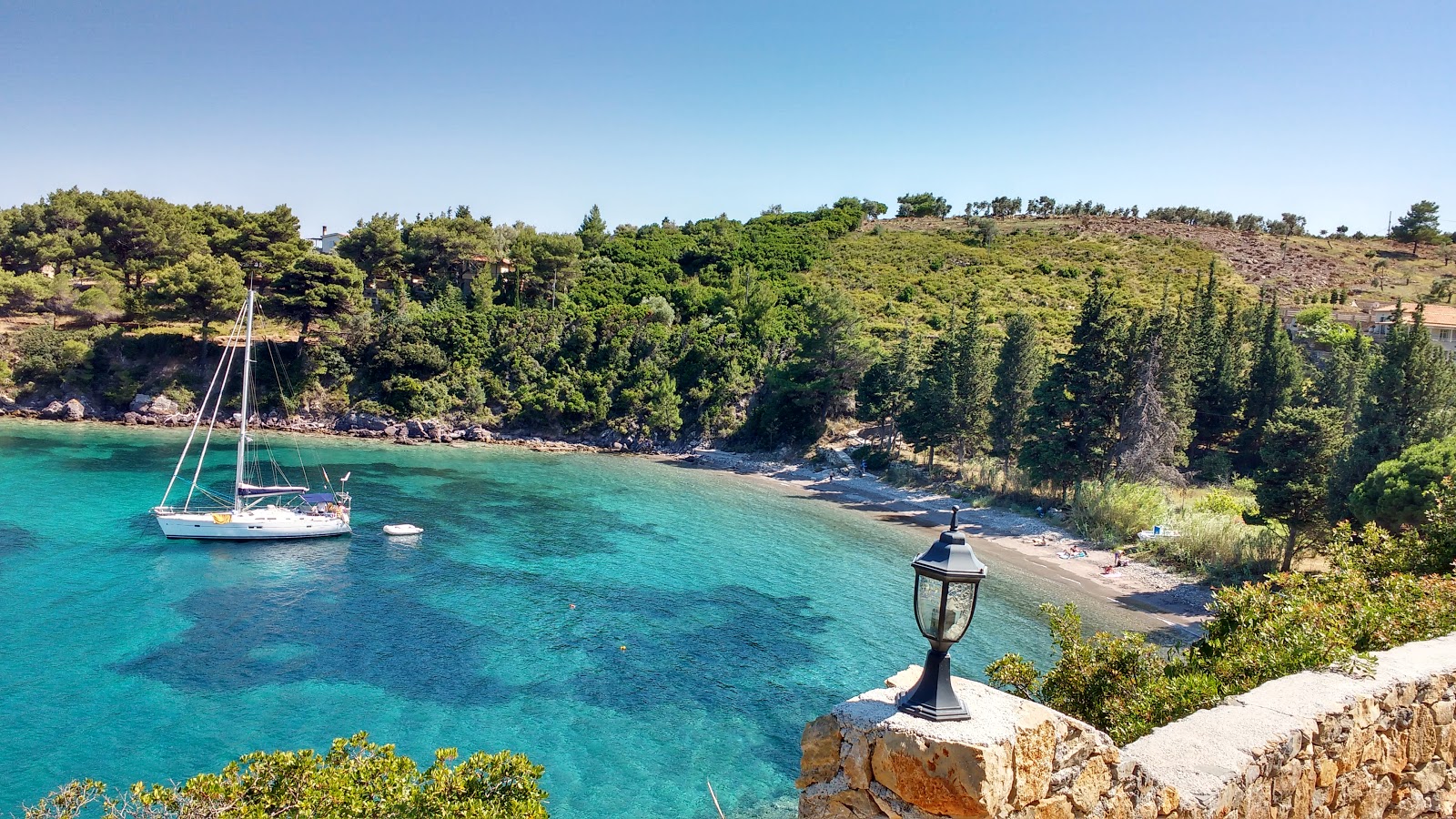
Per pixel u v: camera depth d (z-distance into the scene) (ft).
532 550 170.30
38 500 186.09
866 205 586.86
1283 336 260.42
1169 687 39.86
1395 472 121.39
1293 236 567.18
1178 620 140.87
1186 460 212.23
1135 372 204.13
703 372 323.16
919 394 249.55
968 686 22.58
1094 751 22.13
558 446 309.42
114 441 258.57
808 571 164.66
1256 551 158.81
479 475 249.96
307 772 43.50
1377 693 30.76
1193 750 26.04
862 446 286.46
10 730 88.58
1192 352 240.53
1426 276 478.59
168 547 157.89
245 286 305.32
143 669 104.68
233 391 304.09
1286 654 37.55
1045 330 350.84
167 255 336.70
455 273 374.02
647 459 298.97
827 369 295.48
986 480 238.48
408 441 298.56
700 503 225.76
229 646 113.29
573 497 225.56
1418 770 32.37
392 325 316.81
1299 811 27.53
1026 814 19.81
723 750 92.68
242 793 41.81
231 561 152.76
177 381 301.43
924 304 391.65
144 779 80.69
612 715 99.45
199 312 297.74
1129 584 159.94
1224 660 41.70
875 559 175.63
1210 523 167.53
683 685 108.58
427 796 43.24
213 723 92.12
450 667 110.42
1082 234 533.14
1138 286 431.02
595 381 319.88
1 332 299.38
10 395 287.69
